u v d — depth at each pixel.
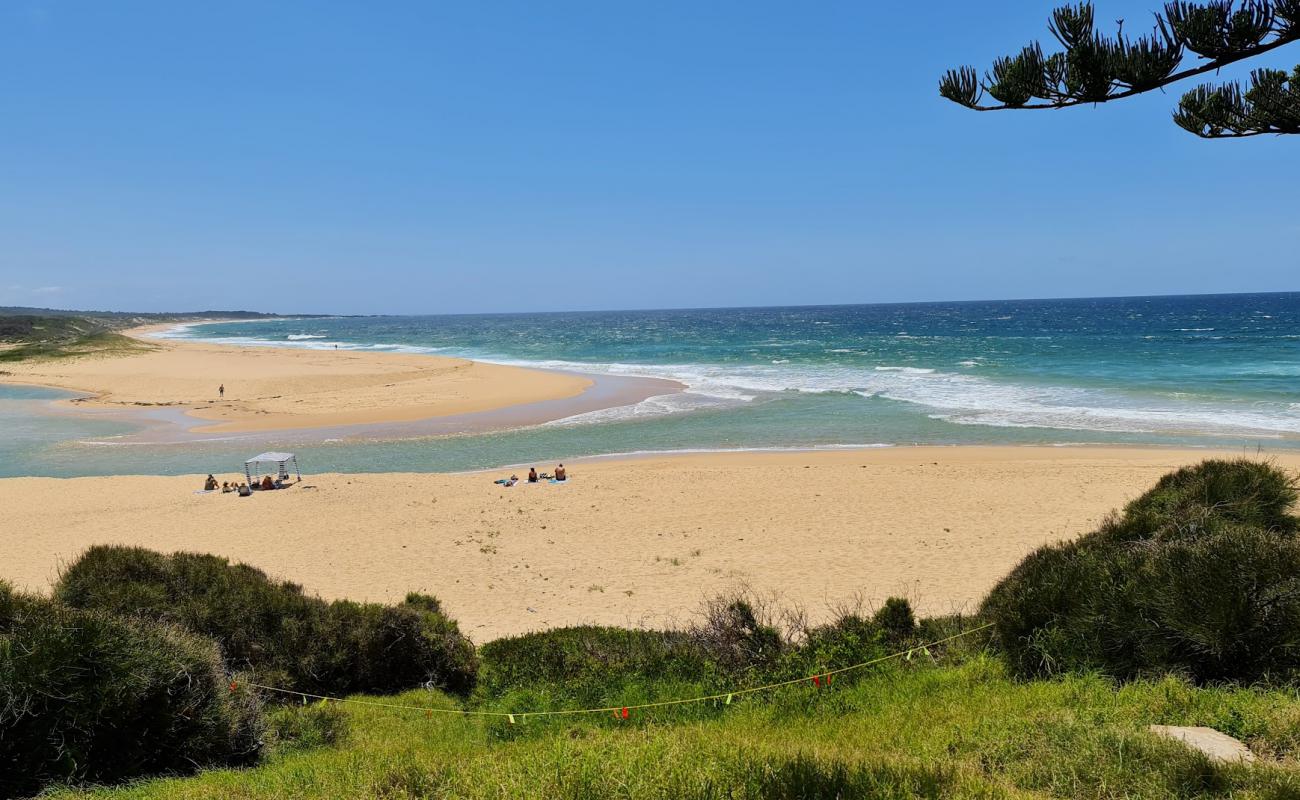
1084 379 43.81
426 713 8.84
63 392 51.75
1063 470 22.92
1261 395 35.62
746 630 9.27
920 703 6.64
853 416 34.50
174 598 9.92
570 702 8.09
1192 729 5.12
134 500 22.73
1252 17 3.70
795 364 59.41
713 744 5.33
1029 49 4.24
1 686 5.62
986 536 17.09
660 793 4.48
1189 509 10.15
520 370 57.34
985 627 8.03
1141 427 29.45
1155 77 3.97
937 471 23.42
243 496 22.97
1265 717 5.04
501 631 12.80
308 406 41.94
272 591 10.59
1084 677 6.45
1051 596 7.20
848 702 7.18
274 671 9.47
